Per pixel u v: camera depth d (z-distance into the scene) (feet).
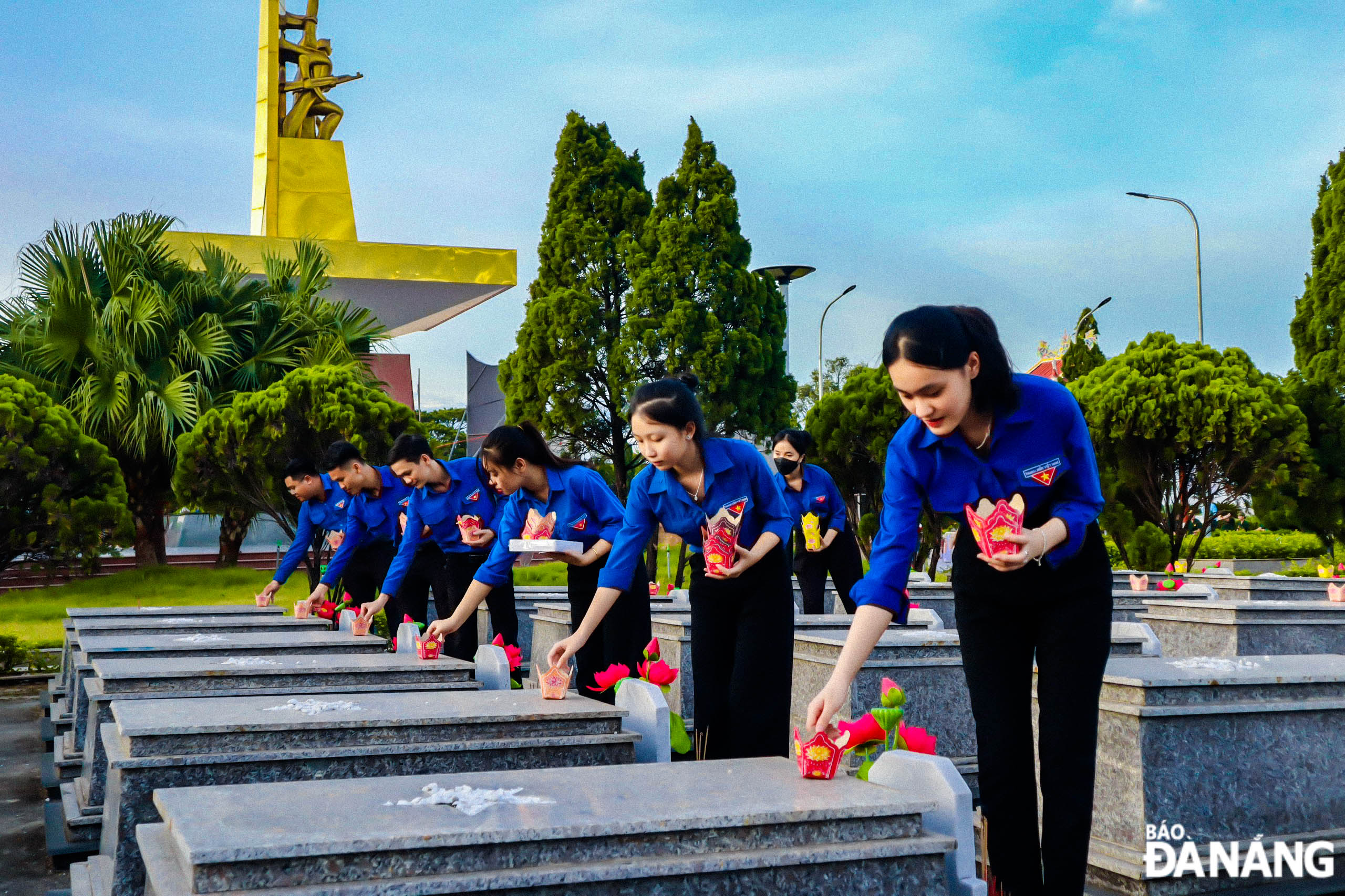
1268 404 48.91
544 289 68.49
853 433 53.78
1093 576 8.77
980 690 9.16
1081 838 8.63
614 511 15.49
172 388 52.90
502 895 5.69
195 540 79.36
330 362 55.52
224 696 12.06
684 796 6.77
